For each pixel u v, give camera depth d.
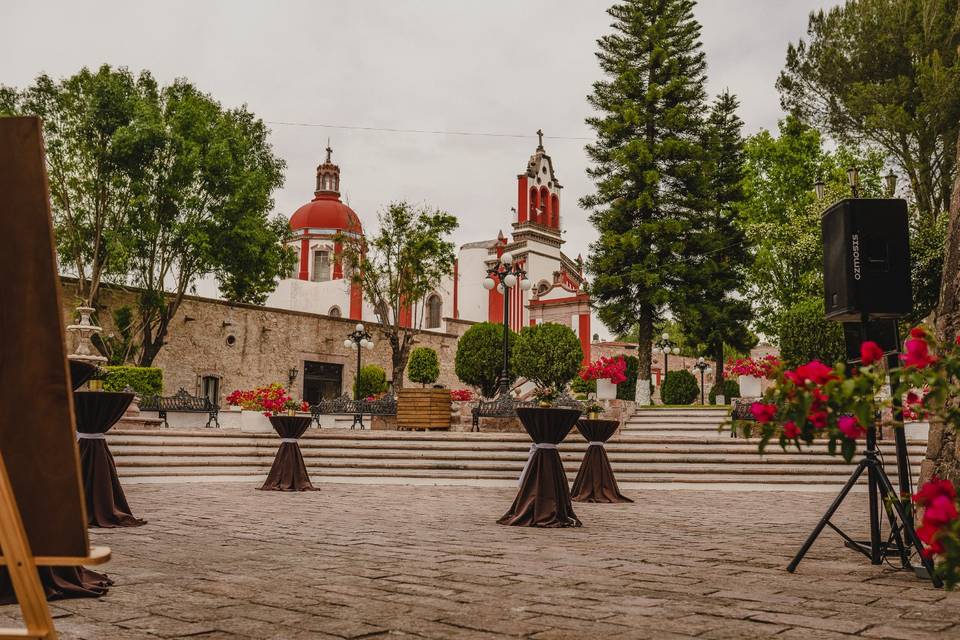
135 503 9.09
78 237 22.47
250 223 24.36
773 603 3.87
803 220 27.00
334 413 21.19
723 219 30.52
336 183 56.09
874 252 5.15
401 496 10.79
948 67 21.23
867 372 2.85
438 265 28.66
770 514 8.84
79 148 21.73
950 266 5.21
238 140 24.69
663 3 27.94
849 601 3.94
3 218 2.00
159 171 22.73
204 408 19.53
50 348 2.00
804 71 25.03
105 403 6.86
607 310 26.41
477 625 3.34
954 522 1.98
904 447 5.18
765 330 30.31
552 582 4.41
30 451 2.00
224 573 4.59
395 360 28.38
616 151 26.78
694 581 4.48
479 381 24.69
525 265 50.03
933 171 22.08
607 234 26.38
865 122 23.05
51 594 3.79
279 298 45.97
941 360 2.84
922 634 3.25
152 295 23.50
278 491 11.20
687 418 20.62
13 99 21.67
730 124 32.34
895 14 22.97
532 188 52.16
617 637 3.15
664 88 27.02
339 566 4.89
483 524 7.52
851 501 10.59
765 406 3.16
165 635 3.13
